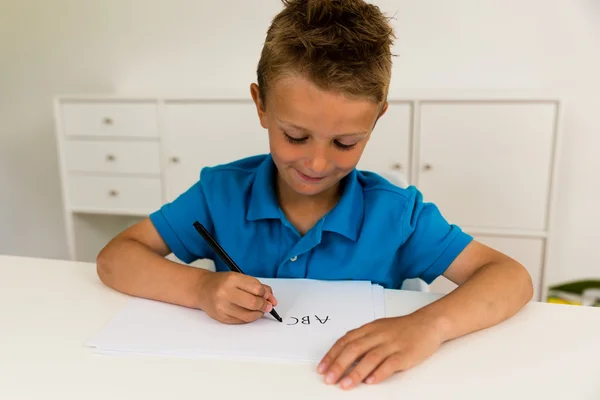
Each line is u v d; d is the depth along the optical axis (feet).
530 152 5.84
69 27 7.67
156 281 2.31
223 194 2.95
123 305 2.25
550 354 1.86
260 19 7.12
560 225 6.88
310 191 2.37
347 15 2.26
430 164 6.08
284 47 2.13
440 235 2.75
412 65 6.88
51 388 1.64
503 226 6.10
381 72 2.18
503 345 1.93
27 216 8.52
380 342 1.82
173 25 7.39
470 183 6.05
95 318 2.13
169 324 2.06
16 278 2.57
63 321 2.11
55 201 8.36
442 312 2.03
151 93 7.14
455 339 1.98
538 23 6.46
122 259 2.46
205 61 7.41
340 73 2.01
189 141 6.55
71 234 7.16
